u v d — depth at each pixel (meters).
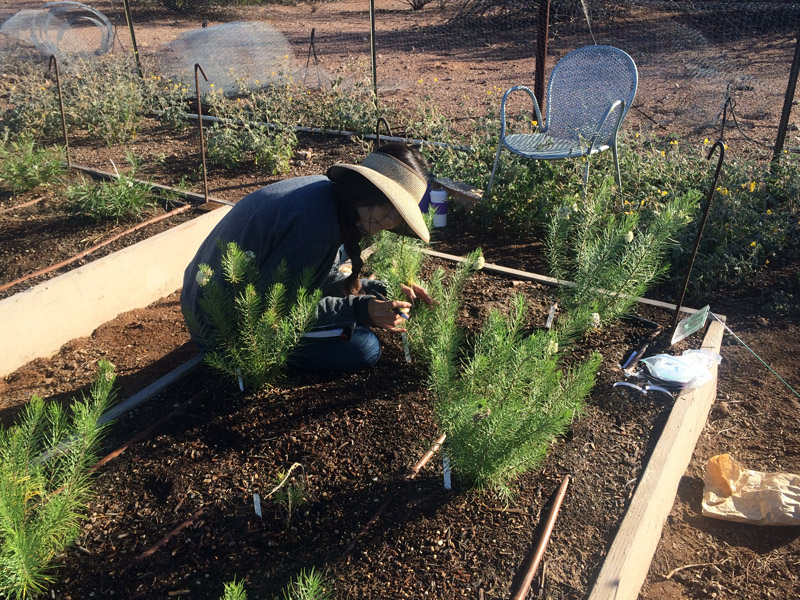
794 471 3.07
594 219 3.85
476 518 2.49
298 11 19.42
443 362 2.54
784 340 3.93
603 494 2.61
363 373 3.30
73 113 7.89
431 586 2.24
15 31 13.77
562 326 3.28
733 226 4.58
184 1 18.80
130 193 5.09
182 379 3.31
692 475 3.10
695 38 12.49
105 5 19.66
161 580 2.27
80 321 3.95
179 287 4.59
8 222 5.07
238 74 10.38
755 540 2.77
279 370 3.13
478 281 4.29
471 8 15.83
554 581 2.25
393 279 3.13
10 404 3.27
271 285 2.89
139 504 2.57
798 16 13.34
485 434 2.38
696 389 3.14
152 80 9.18
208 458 2.78
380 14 18.34
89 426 2.31
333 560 2.33
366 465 2.73
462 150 6.39
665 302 4.24
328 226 2.81
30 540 2.09
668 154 5.79
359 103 7.90
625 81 5.55
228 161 6.81
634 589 2.46
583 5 13.33
